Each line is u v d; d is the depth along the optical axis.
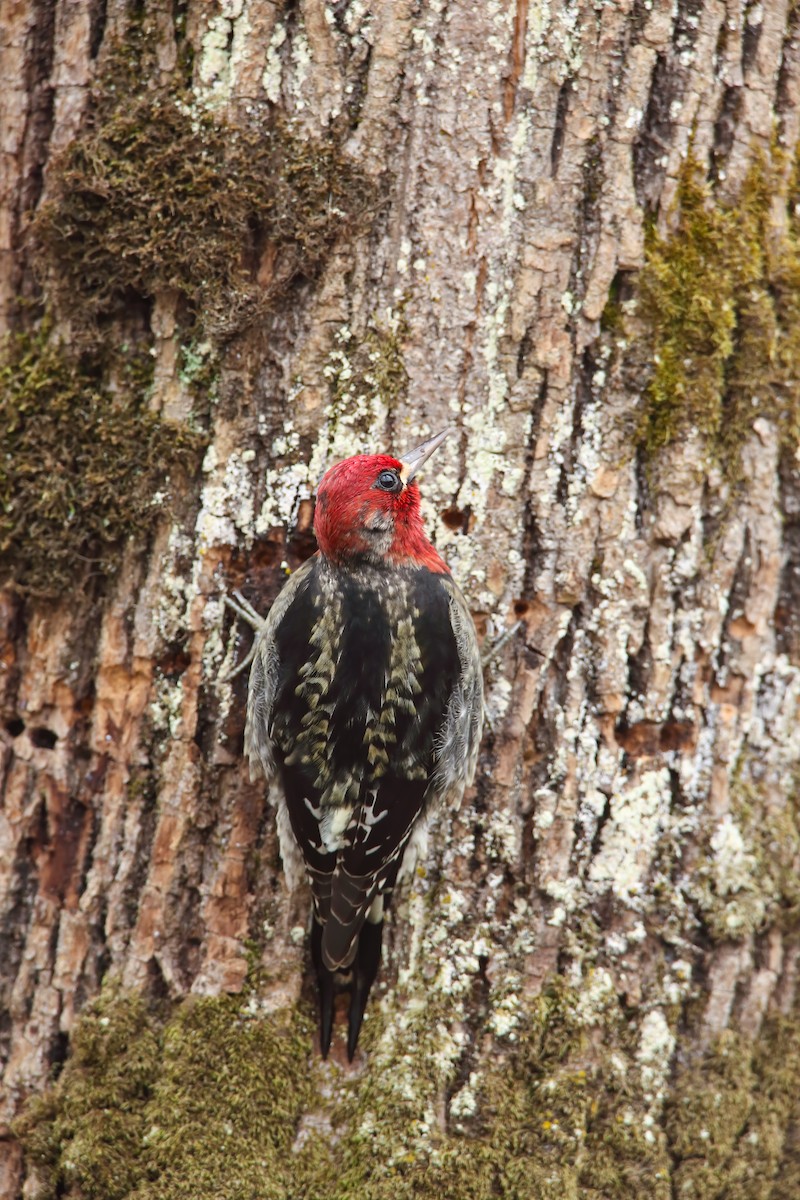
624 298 9.00
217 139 8.65
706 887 9.17
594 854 9.01
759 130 9.20
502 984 8.83
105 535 8.86
